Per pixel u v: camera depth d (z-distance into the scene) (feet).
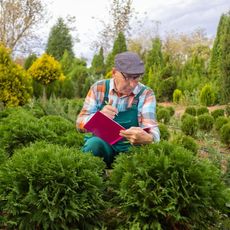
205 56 111.75
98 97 11.71
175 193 9.05
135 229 8.80
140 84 11.57
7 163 10.21
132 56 10.74
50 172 9.32
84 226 9.68
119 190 9.71
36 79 47.57
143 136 10.13
